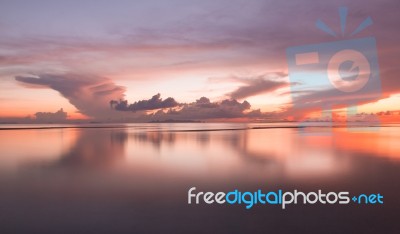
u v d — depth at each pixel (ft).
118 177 27.45
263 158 39.55
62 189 23.17
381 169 31.55
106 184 24.71
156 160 37.68
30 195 21.40
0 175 28.40
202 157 40.34
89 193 21.90
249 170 30.96
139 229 15.08
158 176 27.99
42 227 15.31
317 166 33.37
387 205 18.79
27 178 27.17
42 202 19.65
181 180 26.21
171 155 42.32
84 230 14.97
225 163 35.35
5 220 16.31
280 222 15.96
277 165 33.91
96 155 42.42
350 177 27.58
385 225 15.55
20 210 17.99
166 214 17.30
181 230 14.97
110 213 17.43
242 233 14.66
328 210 17.85
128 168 32.07
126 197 20.81
